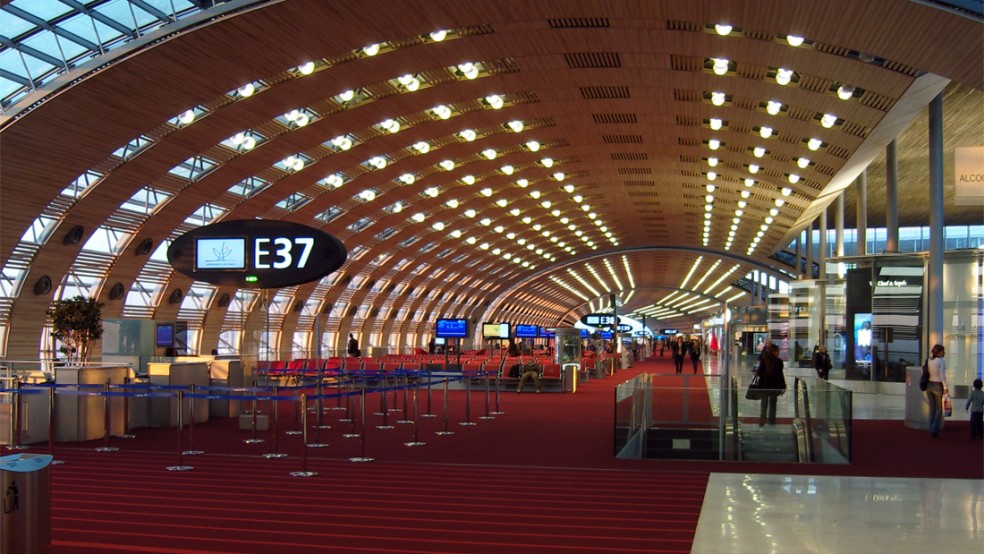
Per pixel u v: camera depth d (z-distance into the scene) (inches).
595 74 973.2
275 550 276.4
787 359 1380.4
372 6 733.3
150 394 513.3
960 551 284.8
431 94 1058.7
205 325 1679.4
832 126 1002.7
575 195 1834.4
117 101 861.2
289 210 1497.3
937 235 844.6
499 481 423.8
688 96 1035.3
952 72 641.0
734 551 281.9
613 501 370.6
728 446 518.3
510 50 885.8
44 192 977.5
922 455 534.3
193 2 783.1
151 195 1250.0
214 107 1002.7
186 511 339.0
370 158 1344.7
